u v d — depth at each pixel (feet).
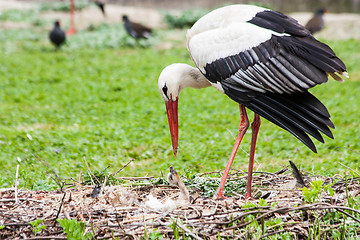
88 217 23.00
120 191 26.03
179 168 38.17
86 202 24.99
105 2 151.43
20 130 50.49
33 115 56.70
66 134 47.93
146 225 22.07
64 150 43.32
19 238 21.97
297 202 23.86
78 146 44.24
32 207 24.34
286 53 23.66
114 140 47.42
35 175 35.37
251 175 26.37
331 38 101.60
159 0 159.22
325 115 22.99
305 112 23.32
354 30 106.01
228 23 25.63
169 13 122.52
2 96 65.31
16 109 59.21
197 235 21.18
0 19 118.62
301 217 22.77
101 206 24.38
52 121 54.80
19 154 41.78
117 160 41.04
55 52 97.14
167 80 27.12
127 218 22.79
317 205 22.07
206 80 27.71
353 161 38.24
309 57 23.34
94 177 29.27
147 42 102.53
